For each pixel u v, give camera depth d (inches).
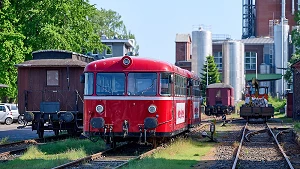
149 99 746.8
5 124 1818.4
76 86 1052.5
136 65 755.4
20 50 1612.9
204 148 879.1
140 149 815.7
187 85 943.7
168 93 761.0
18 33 1612.9
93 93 757.3
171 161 663.1
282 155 761.0
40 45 1647.4
